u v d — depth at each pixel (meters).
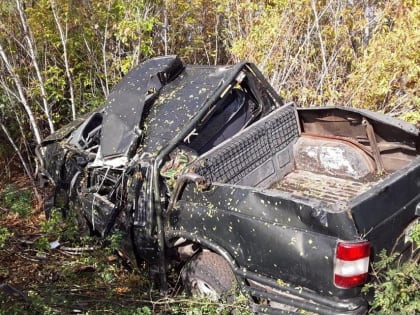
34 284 3.94
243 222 3.21
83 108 7.44
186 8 7.91
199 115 4.07
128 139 4.19
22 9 6.12
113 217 4.21
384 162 4.42
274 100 4.88
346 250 2.71
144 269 4.16
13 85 6.91
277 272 3.10
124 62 7.05
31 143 7.33
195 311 3.38
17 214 5.70
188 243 3.81
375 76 5.79
